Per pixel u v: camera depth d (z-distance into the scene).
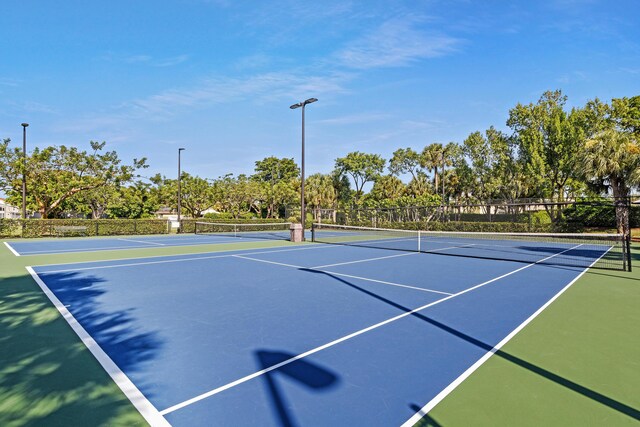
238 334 5.19
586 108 30.38
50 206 29.42
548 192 32.06
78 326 5.54
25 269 11.30
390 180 53.66
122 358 4.34
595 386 3.62
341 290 8.20
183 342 4.87
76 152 29.39
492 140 39.06
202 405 3.27
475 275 10.31
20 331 5.33
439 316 6.12
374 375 3.88
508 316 6.14
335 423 2.99
